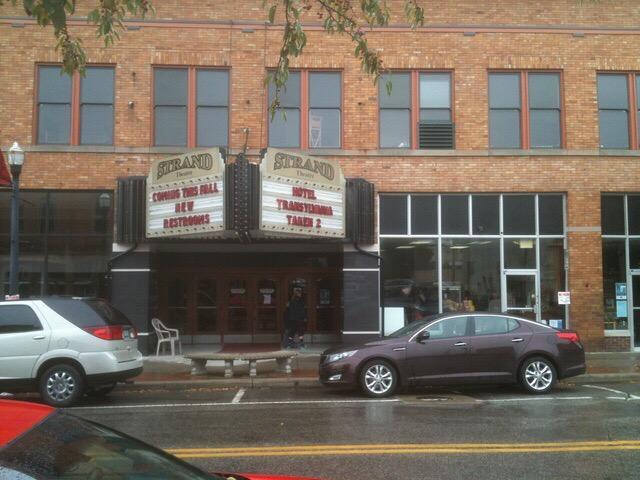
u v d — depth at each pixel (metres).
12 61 16.70
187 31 17.14
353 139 17.19
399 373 11.08
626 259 17.55
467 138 17.33
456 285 17.23
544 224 17.47
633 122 17.66
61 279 16.66
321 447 7.35
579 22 17.70
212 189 14.38
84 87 16.97
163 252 19.25
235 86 17.12
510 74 17.64
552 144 17.58
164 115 17.08
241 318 19.52
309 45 17.27
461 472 6.32
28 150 16.58
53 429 2.69
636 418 9.04
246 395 11.68
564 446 7.35
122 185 16.27
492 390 11.87
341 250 18.39
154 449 2.99
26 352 10.34
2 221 16.84
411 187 17.16
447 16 17.53
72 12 5.71
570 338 11.53
